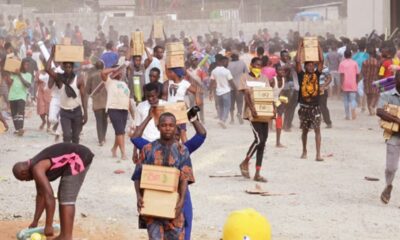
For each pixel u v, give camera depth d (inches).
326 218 658.2
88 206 688.4
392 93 705.6
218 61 1298.0
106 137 1167.6
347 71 1408.7
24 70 1178.6
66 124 896.3
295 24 3319.4
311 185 803.4
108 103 935.0
